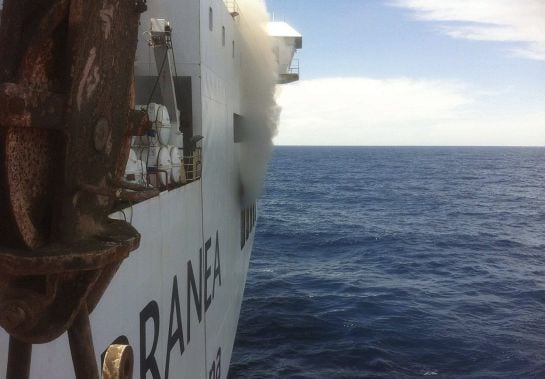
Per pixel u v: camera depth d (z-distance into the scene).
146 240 9.56
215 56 15.98
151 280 9.90
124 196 2.99
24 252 2.55
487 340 23.44
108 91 3.03
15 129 2.51
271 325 25.66
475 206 77.56
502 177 140.25
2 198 2.51
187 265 12.65
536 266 38.72
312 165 196.00
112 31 2.97
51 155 2.77
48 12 2.56
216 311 16.47
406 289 32.03
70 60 2.68
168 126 12.16
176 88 13.91
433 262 39.97
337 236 51.50
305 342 23.62
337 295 30.70
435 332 24.44
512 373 20.34
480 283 33.47
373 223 60.31
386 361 21.50
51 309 2.76
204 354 14.55
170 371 11.23
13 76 2.61
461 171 165.12
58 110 2.67
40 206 2.74
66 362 6.95
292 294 30.89
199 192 13.99
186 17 13.72
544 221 62.62
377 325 25.47
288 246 46.81
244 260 24.78
